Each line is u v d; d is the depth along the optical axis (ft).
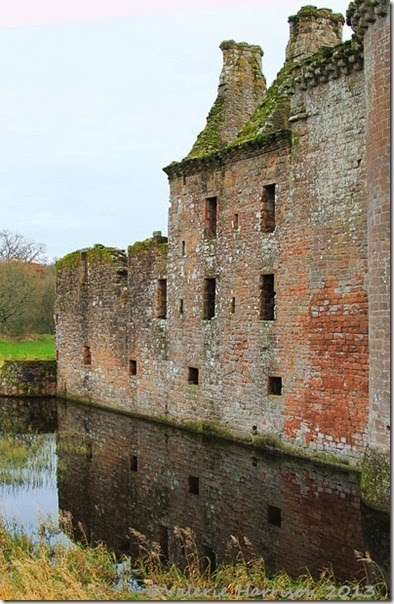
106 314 96.17
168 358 81.20
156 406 83.76
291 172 62.03
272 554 40.81
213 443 69.72
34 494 55.01
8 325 186.60
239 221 69.15
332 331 57.21
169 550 43.11
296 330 61.16
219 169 72.43
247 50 81.56
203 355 74.49
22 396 111.55
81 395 103.76
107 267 95.86
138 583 36.22
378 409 44.96
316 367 58.90
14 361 113.29
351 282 55.47
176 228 79.87
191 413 76.64
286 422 62.44
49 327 198.49
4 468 62.90
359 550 40.40
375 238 45.65
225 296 71.15
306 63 60.13
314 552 40.57
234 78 80.48
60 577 33.55
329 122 57.77
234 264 69.82
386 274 44.45
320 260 58.65
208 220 74.84
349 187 55.77
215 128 78.84
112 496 54.39
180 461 63.82
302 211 60.70
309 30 67.26
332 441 57.11
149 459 65.21
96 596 31.30
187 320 77.46
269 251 64.85
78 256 104.63
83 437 75.97
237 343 69.21
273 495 51.93
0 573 33.53
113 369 94.48
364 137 54.34
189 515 49.49
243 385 68.18
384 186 44.68
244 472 58.44
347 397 55.67
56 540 43.57
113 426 82.23
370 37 46.57
